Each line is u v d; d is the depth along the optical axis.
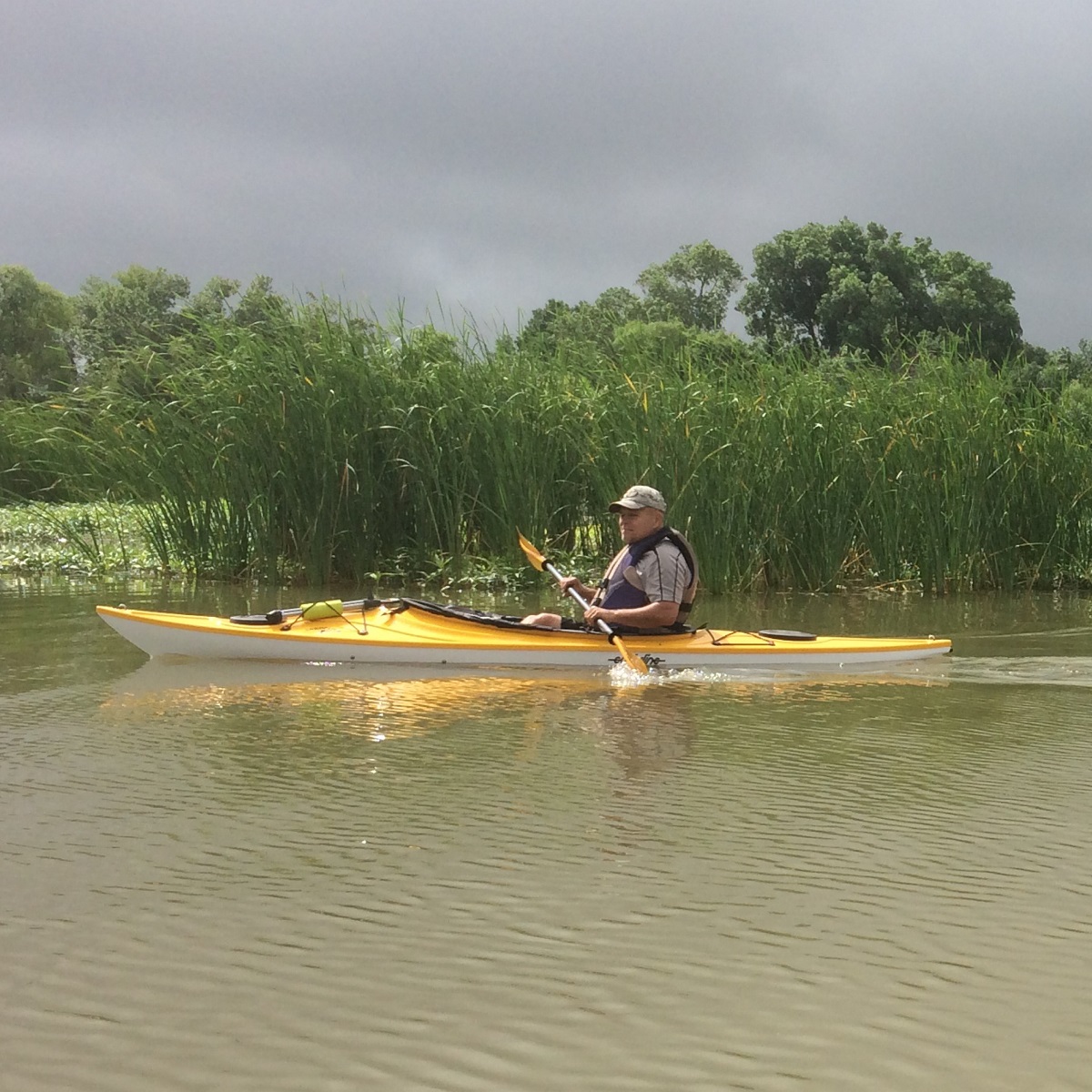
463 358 12.23
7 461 18.38
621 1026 2.65
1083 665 7.48
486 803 4.32
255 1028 2.63
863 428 11.91
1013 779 4.69
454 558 11.61
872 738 5.41
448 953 3.02
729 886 3.49
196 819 4.11
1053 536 12.12
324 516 11.42
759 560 11.60
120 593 10.82
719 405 11.62
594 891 3.45
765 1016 2.70
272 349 11.72
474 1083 2.41
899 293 50.81
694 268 60.22
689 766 4.87
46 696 6.22
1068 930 3.18
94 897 3.39
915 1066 2.48
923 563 11.62
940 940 3.11
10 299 41.31
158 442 12.07
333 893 3.43
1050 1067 2.47
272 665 7.18
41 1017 2.68
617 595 7.41
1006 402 12.59
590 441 11.82
